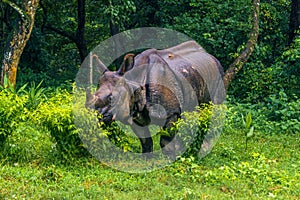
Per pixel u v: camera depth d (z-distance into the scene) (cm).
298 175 1134
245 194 1013
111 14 1967
